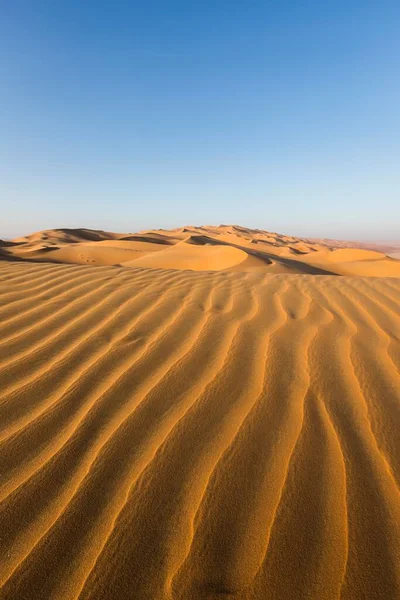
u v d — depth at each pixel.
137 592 1.08
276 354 2.71
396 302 4.14
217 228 88.75
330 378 2.38
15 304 3.69
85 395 2.10
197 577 1.12
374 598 1.08
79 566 1.14
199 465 1.58
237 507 1.38
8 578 1.10
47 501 1.37
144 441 1.73
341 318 3.56
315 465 1.60
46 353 2.62
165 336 2.99
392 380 2.38
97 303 3.81
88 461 1.58
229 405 2.04
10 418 1.86
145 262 22.12
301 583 1.11
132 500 1.39
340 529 1.29
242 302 4.00
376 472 1.56
